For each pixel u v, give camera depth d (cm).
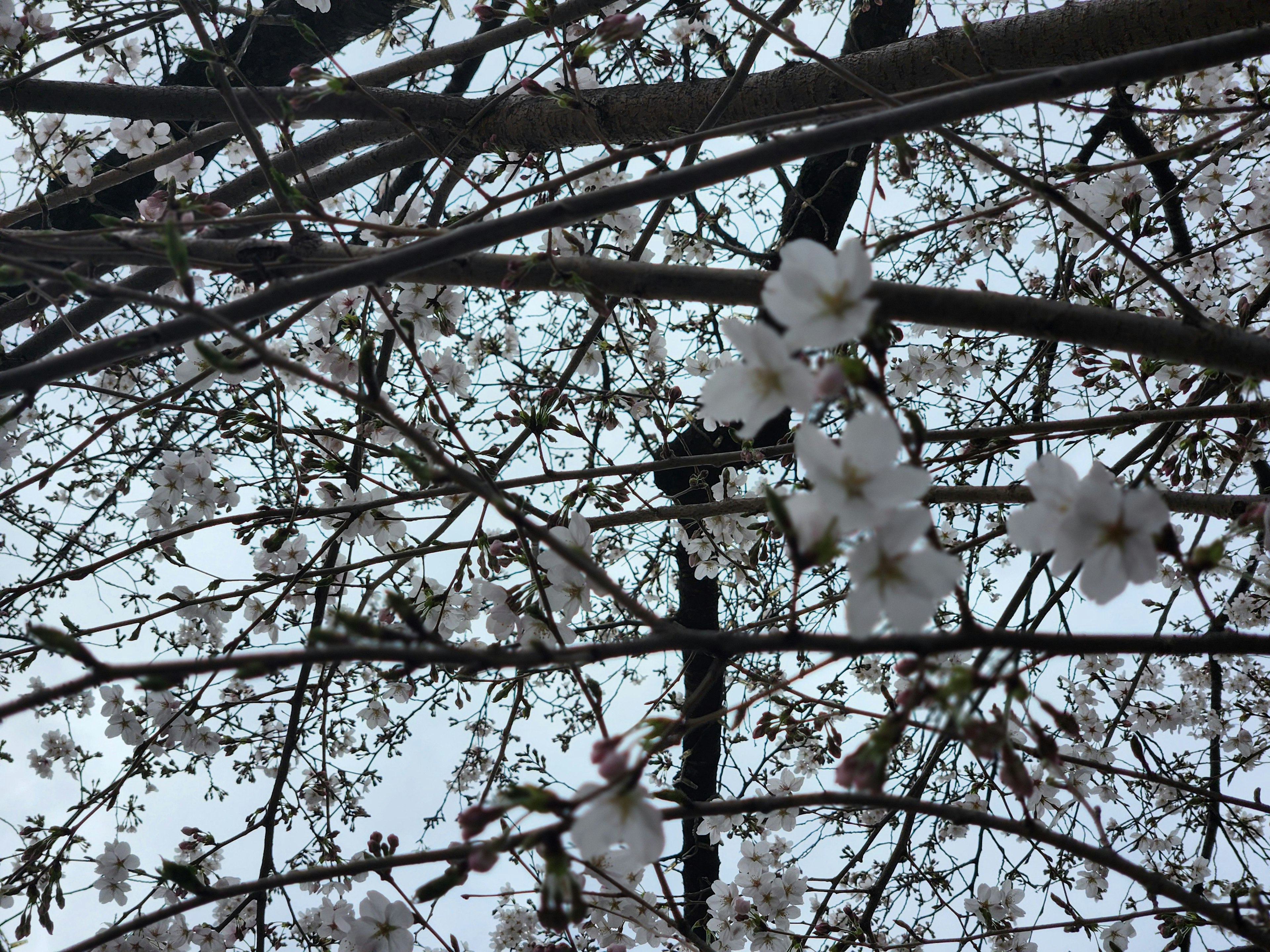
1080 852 141
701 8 411
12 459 305
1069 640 117
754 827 387
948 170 459
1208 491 411
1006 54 276
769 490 107
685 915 481
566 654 116
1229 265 420
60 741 404
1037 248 457
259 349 132
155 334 168
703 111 321
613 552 457
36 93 319
